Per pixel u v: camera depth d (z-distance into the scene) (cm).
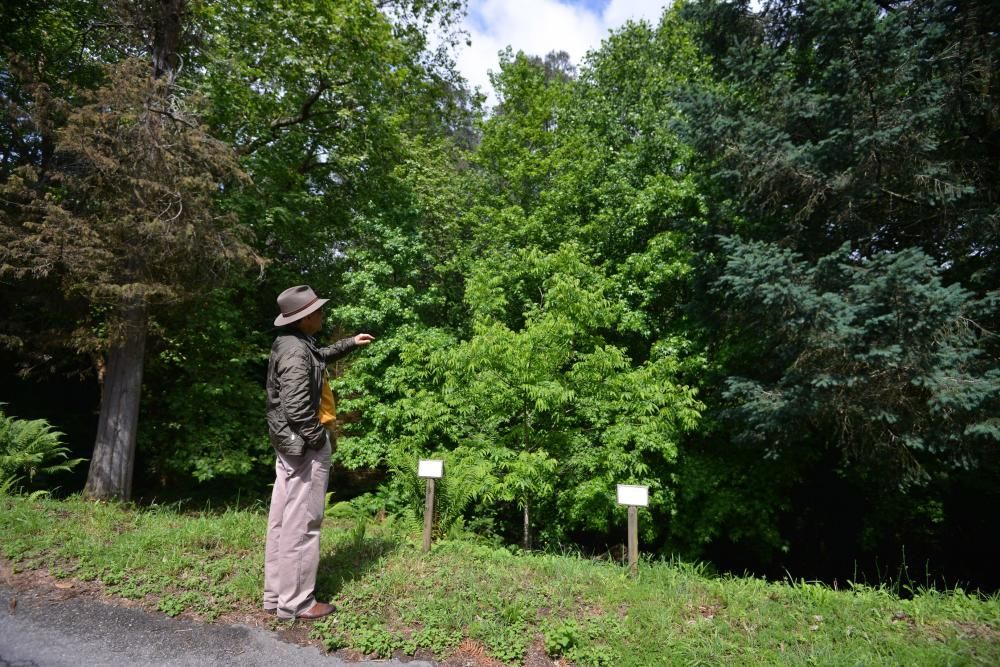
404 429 1034
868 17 774
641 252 1220
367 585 404
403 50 1266
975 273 795
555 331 881
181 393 1041
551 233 1366
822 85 848
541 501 945
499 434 956
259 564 432
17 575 404
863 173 770
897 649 354
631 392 912
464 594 399
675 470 1075
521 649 339
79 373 1023
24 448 674
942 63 746
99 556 435
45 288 792
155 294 753
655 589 438
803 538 1313
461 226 1577
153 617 360
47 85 744
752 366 1009
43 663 303
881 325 691
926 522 1341
